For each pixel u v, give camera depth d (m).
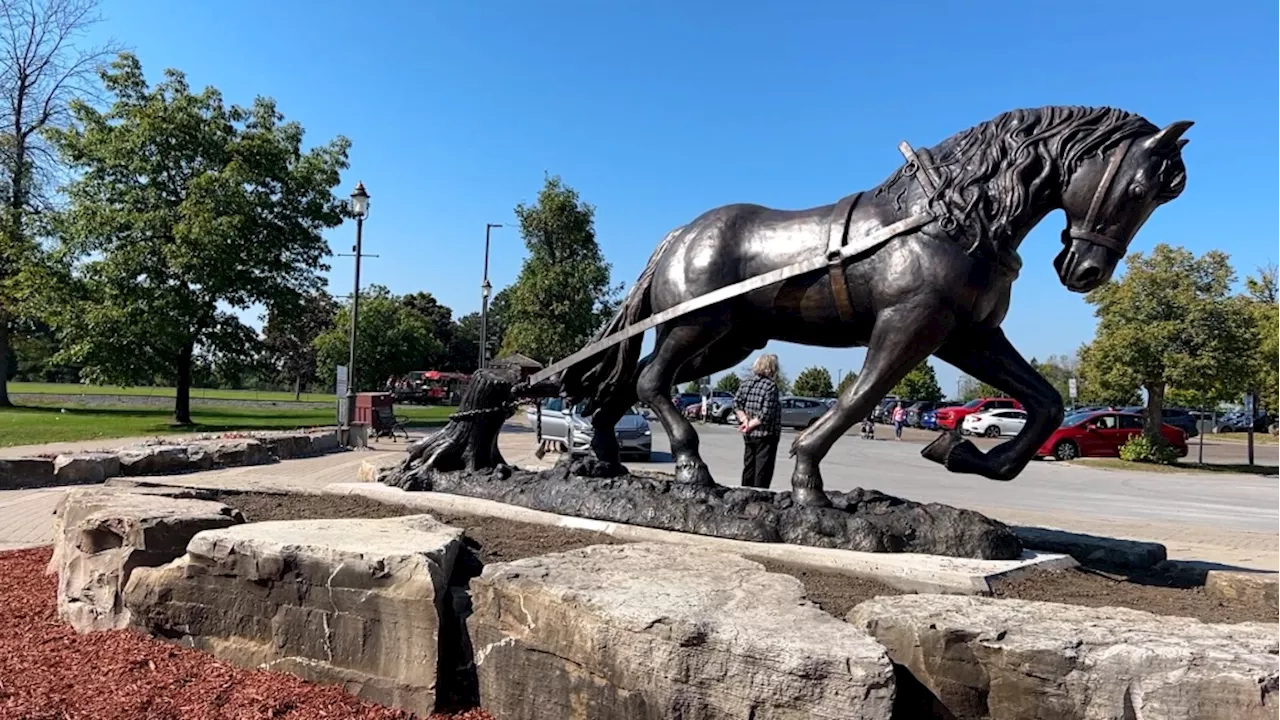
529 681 2.91
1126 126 4.00
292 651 3.40
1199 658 2.30
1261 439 38.06
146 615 3.74
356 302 20.23
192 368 23.48
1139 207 3.92
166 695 3.19
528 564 3.21
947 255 4.11
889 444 26.31
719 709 2.49
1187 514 11.00
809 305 4.53
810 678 2.37
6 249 23.78
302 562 3.39
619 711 2.65
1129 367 21.03
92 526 4.08
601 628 2.70
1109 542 4.68
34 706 3.09
